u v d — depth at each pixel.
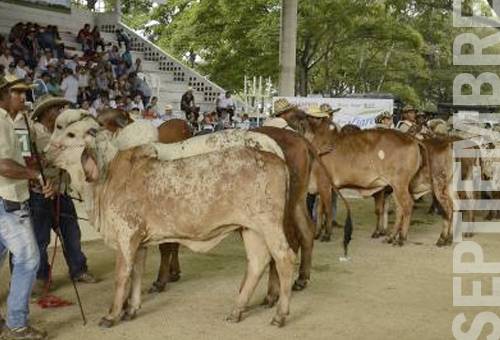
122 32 28.27
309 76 36.81
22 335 6.09
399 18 34.97
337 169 11.17
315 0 29.00
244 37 29.58
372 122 19.14
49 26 22.64
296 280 8.18
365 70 38.59
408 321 6.93
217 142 6.61
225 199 6.37
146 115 18.78
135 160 6.61
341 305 7.48
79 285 8.18
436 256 10.37
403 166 11.10
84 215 10.96
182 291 7.97
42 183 6.48
